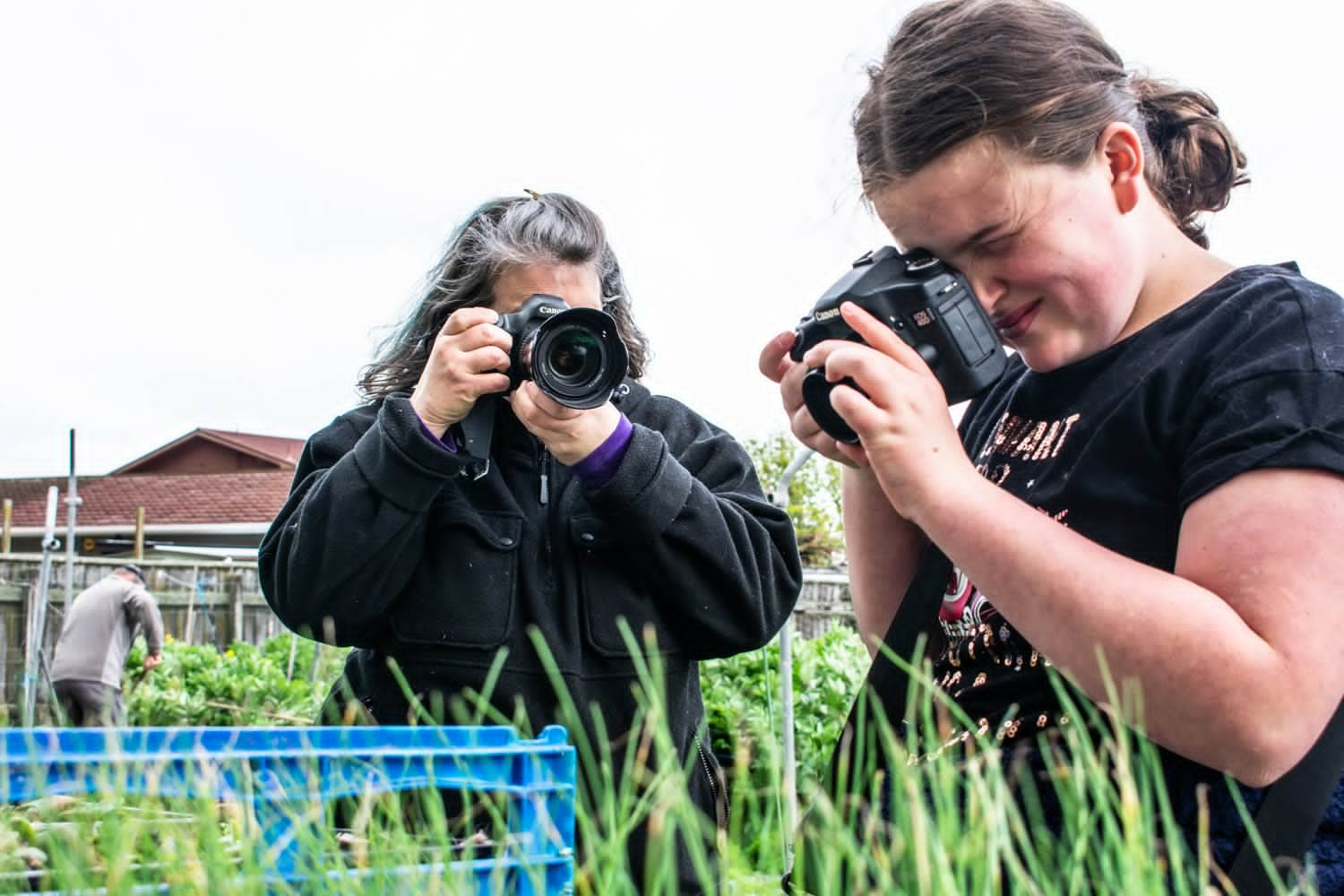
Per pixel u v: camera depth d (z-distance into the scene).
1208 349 1.51
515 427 2.28
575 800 1.24
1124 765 1.16
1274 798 1.38
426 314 2.49
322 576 2.09
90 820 1.06
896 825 1.23
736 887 1.55
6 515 19.02
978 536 1.44
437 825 1.11
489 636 2.12
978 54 1.55
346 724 1.22
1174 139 1.83
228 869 1.02
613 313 2.62
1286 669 1.30
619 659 2.16
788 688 3.50
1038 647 1.42
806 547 20.67
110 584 8.31
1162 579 1.36
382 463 2.08
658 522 2.11
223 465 36.84
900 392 1.51
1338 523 1.33
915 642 1.71
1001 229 1.57
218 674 9.02
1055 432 1.66
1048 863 1.27
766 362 1.90
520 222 2.39
